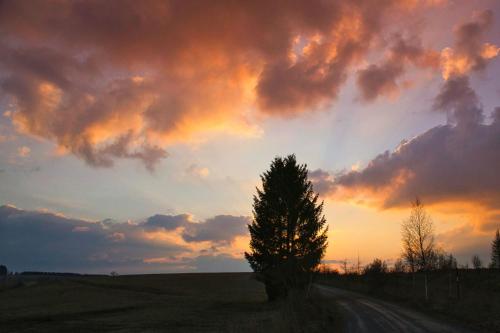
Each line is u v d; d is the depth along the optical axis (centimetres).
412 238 4494
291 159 4612
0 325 3972
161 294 7831
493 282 5475
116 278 12138
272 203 4497
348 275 10762
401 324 2734
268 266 4541
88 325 3825
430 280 6962
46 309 5656
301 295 3469
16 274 17812
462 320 2852
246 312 4159
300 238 4403
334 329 2495
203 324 3503
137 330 3325
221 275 12769
